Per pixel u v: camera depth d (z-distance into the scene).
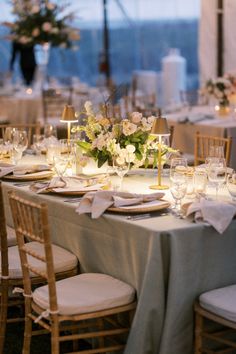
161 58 12.95
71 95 9.45
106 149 4.18
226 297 3.29
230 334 3.58
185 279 3.31
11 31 10.09
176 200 3.64
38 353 3.90
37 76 10.88
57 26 10.02
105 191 3.67
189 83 12.62
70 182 4.17
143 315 3.29
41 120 9.51
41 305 3.36
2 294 3.80
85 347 3.98
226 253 3.45
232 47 10.06
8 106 9.58
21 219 3.40
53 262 3.42
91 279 3.57
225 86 7.56
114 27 12.96
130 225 3.37
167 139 4.54
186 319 3.36
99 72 12.71
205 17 10.30
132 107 8.74
